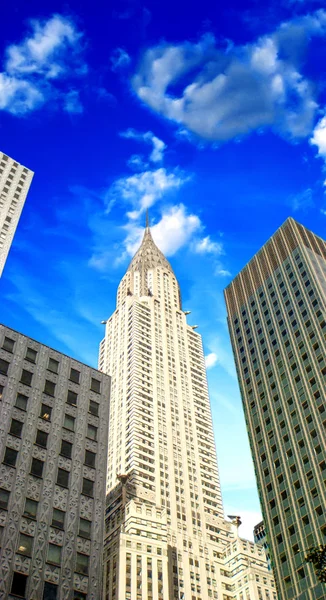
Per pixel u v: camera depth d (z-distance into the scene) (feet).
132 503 447.42
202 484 536.42
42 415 203.62
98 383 234.99
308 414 344.90
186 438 569.23
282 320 418.10
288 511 318.65
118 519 451.12
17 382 207.10
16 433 190.80
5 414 193.36
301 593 282.36
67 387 221.66
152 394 583.99
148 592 391.24
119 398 589.73
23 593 153.79
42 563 163.63
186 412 596.70
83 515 184.96
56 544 170.91
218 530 504.43
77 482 192.95
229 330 474.08
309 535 297.53
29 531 168.14
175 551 451.12
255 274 488.44
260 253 501.15
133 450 514.27
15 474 179.22
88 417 217.77
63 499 184.24
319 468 315.99
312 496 309.83
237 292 497.87
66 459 196.65
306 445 333.21
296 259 447.01
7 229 452.35
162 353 642.63
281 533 315.17
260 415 382.63
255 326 444.55
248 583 447.42
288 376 378.73
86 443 207.82
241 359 436.35
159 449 533.55
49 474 187.73
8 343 218.38
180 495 508.12
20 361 215.51
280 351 400.06
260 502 340.59
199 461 557.33
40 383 214.07
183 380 632.79
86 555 175.22
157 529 439.63
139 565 404.36
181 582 430.20
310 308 397.60
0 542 159.74
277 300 437.58
